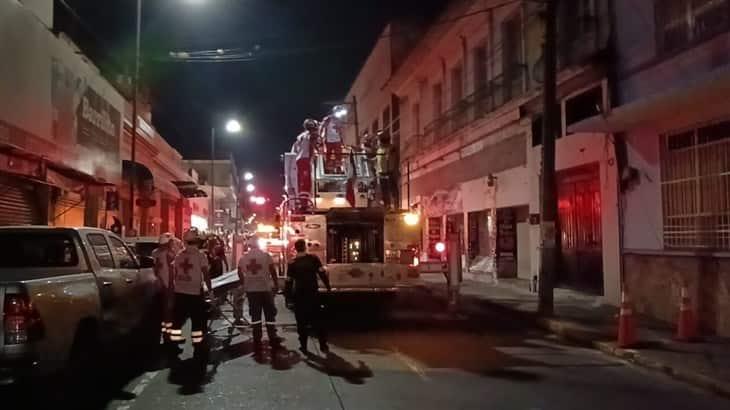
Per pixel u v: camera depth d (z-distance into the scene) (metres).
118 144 22.19
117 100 22.02
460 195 27.19
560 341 12.43
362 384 8.87
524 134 20.92
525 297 18.94
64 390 7.72
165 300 11.67
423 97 34.16
